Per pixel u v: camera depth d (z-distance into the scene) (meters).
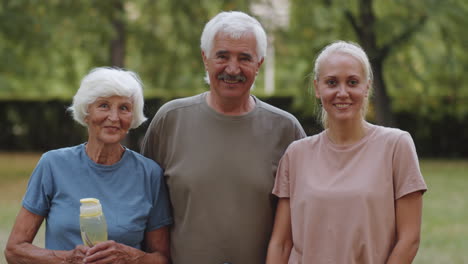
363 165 2.50
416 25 11.98
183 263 2.82
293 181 2.67
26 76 13.16
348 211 2.44
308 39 12.33
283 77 18.83
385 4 12.37
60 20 11.46
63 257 2.53
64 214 2.62
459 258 6.08
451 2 11.56
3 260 5.73
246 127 2.85
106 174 2.71
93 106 2.64
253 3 11.71
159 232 2.85
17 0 10.74
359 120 2.56
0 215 8.12
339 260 2.43
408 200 2.44
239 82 2.73
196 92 16.19
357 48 2.56
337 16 11.52
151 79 14.71
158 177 2.84
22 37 11.39
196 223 2.79
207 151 2.81
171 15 12.66
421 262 5.96
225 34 2.69
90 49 13.04
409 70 13.58
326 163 2.58
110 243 2.51
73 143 19.09
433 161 16.16
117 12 11.82
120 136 2.67
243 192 2.79
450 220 8.00
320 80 2.58
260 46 2.75
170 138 2.91
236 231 2.78
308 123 16.70
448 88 15.19
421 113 16.53
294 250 2.61
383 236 2.43
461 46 12.66
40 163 2.71
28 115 19.09
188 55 12.97
